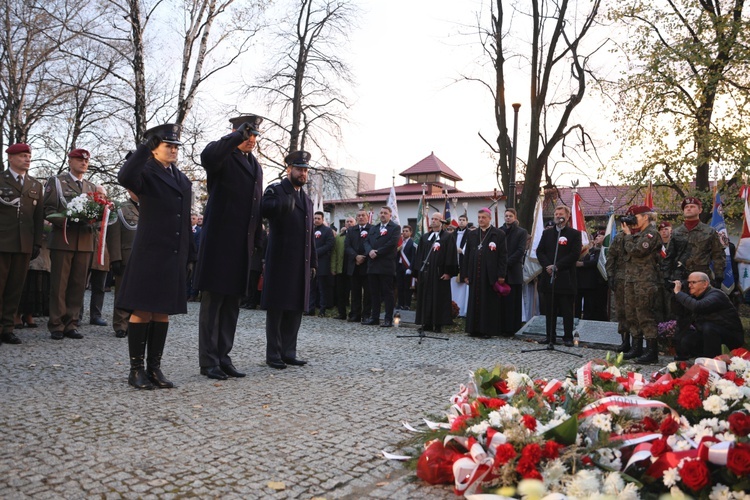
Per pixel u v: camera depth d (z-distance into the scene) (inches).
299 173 247.6
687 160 578.2
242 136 216.4
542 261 352.8
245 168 224.5
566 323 352.5
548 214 763.4
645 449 106.8
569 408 128.6
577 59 746.2
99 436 141.9
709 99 587.2
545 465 103.2
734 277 380.5
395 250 426.3
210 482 117.0
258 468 125.7
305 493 114.3
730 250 375.6
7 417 154.4
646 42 601.6
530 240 457.4
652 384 141.2
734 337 253.4
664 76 579.8
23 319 330.0
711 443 102.4
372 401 188.4
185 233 203.2
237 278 219.1
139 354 195.8
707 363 144.8
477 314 385.1
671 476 99.3
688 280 264.5
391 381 221.1
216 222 218.7
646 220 300.7
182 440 141.6
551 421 114.0
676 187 617.9
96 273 343.9
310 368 243.0
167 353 264.2
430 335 374.3
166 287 195.2
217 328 220.1
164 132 197.3
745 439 105.2
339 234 487.5
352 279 446.0
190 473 121.3
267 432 151.0
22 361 229.3
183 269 202.4
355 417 168.6
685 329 270.7
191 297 560.1
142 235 195.3
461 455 117.5
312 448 140.3
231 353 273.7
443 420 152.8
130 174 187.8
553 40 729.0
